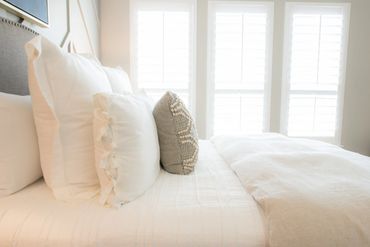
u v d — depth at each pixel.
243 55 3.07
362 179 0.99
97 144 0.89
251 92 3.14
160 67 3.06
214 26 3.02
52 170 0.90
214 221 0.79
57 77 0.88
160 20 2.99
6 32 1.12
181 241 0.76
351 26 3.05
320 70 3.12
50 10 1.65
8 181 0.88
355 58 3.10
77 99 0.92
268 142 1.69
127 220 0.79
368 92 3.13
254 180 1.02
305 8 3.02
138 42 3.01
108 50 2.99
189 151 1.21
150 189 0.99
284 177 1.00
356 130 3.18
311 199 0.82
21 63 1.23
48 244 0.74
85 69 1.00
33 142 0.95
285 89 3.12
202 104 3.11
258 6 3.00
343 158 1.22
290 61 3.08
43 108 0.87
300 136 3.18
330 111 3.16
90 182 0.95
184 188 1.01
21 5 1.24
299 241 0.74
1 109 0.86
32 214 0.80
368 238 0.74
